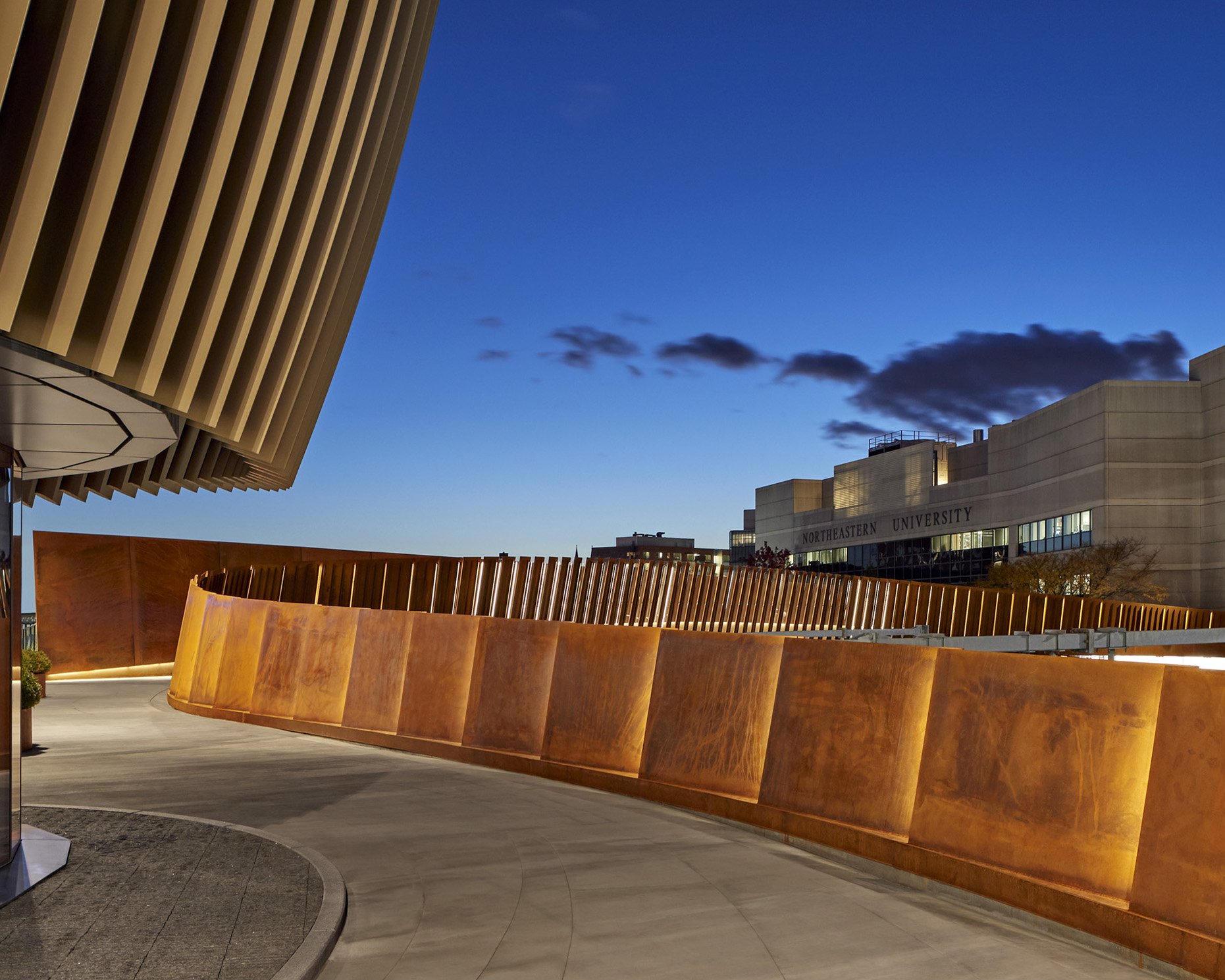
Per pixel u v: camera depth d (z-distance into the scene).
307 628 14.96
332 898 6.26
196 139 6.12
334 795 9.87
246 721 15.50
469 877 7.00
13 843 7.23
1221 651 41.56
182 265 6.11
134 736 14.11
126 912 5.98
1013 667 6.57
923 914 6.23
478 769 11.41
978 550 76.31
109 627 25.72
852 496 95.31
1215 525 57.81
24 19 4.71
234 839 7.82
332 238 8.37
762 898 6.53
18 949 5.35
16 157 5.11
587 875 7.05
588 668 10.84
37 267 5.41
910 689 7.39
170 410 6.55
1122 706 5.90
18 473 7.80
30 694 12.98
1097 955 5.53
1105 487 59.56
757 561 104.12
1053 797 6.12
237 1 6.10
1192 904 5.18
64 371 5.10
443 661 12.67
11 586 7.23
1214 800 5.21
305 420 10.76
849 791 7.62
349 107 7.86
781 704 8.48
